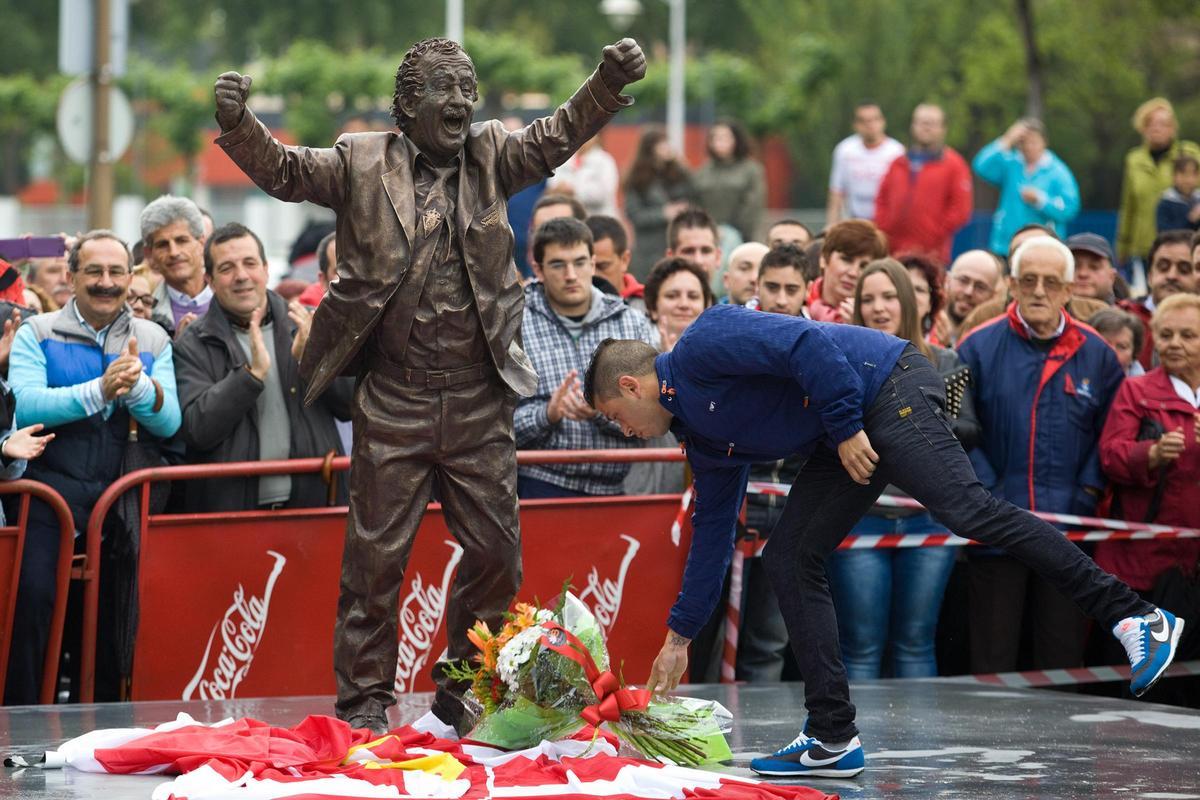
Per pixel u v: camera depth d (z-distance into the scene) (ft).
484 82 329.52
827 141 368.07
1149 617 40.04
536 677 44.01
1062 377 63.10
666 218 117.39
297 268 96.22
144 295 65.98
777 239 81.56
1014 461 62.85
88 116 113.19
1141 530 62.59
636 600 61.93
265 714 52.70
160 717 51.98
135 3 454.81
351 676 46.47
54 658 56.65
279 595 58.85
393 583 46.16
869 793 41.73
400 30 466.29
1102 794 41.55
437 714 48.88
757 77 353.92
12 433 56.03
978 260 76.33
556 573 61.21
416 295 44.73
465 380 45.68
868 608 62.23
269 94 340.59
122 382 56.13
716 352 41.57
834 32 352.49
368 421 45.65
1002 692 57.93
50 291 76.07
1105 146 301.63
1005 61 291.58
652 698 45.96
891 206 111.04
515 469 47.01
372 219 44.60
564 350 63.87
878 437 41.98
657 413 43.37
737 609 62.39
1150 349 73.41
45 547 56.70
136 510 57.36
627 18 285.23
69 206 437.58
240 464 58.29
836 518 43.65
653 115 345.92
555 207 77.41
